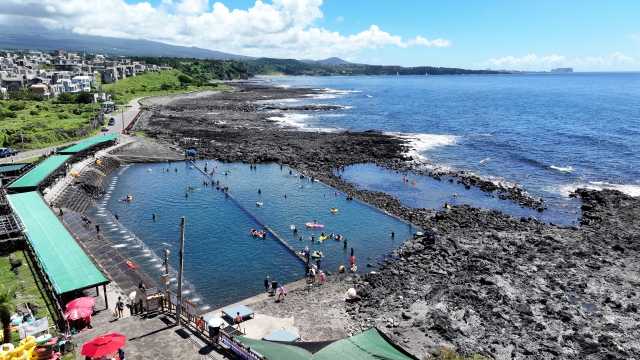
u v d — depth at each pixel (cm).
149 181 8050
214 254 5041
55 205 5888
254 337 3225
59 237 4275
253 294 4141
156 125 13412
